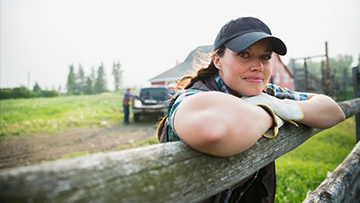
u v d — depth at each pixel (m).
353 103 2.43
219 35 0.96
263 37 0.83
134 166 0.47
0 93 24.19
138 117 10.30
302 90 19.09
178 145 0.60
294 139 1.08
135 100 10.07
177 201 0.51
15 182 0.34
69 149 6.16
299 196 2.78
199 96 0.64
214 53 1.01
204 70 1.09
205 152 0.60
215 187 0.61
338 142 5.86
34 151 6.02
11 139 7.39
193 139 0.56
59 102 19.12
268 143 0.86
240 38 0.87
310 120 0.99
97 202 0.39
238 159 0.70
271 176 1.22
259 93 0.94
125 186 0.43
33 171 0.37
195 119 0.57
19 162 5.14
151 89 10.95
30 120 10.68
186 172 0.54
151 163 0.50
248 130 0.60
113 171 0.43
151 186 0.47
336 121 1.05
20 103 18.45
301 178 3.31
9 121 10.36
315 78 20.81
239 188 1.12
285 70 22.70
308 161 4.34
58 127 9.34
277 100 0.94
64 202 0.36
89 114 12.66
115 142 6.80
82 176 0.40
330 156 4.66
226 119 0.57
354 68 5.06
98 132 8.36
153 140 6.72
